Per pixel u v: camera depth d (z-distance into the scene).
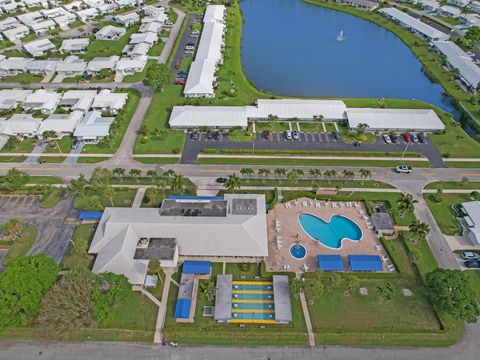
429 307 101.56
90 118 166.25
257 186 138.62
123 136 163.12
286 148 157.00
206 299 102.88
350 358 91.31
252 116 170.12
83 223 124.31
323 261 109.75
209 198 127.88
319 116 168.88
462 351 92.50
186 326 95.88
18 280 93.38
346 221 126.50
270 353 92.19
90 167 147.00
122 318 98.25
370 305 102.00
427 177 143.75
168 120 172.88
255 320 98.50
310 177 143.12
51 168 146.25
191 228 112.81
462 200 134.00
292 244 118.12
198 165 148.12
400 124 165.25
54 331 88.75
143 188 137.62
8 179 131.62
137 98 189.50
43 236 119.94
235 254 110.50
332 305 101.94
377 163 150.25
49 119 166.25
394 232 121.94
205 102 184.62
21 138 162.25
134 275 103.50
